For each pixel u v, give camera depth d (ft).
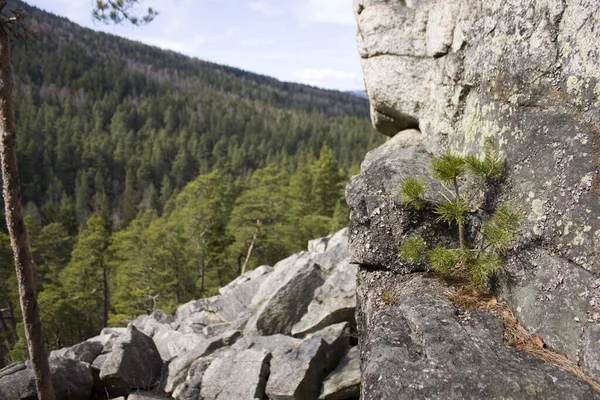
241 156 312.09
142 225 103.71
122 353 25.43
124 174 307.58
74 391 24.17
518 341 9.02
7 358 83.56
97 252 97.71
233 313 40.09
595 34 8.41
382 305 11.73
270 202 102.63
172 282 83.82
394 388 7.96
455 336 8.96
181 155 306.96
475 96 13.20
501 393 7.50
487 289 11.01
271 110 526.16
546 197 9.32
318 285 31.76
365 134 352.69
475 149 12.63
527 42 10.47
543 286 9.14
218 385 22.59
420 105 18.40
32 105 364.38
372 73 20.26
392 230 12.70
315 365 22.22
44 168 281.33
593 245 8.03
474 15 13.44
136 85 510.58
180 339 33.17
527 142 10.19
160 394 25.21
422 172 13.98
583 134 8.63
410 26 18.49
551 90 9.66
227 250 95.20
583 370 7.80
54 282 96.89
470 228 12.12
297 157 298.15
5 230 116.88
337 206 104.42
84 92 444.14
